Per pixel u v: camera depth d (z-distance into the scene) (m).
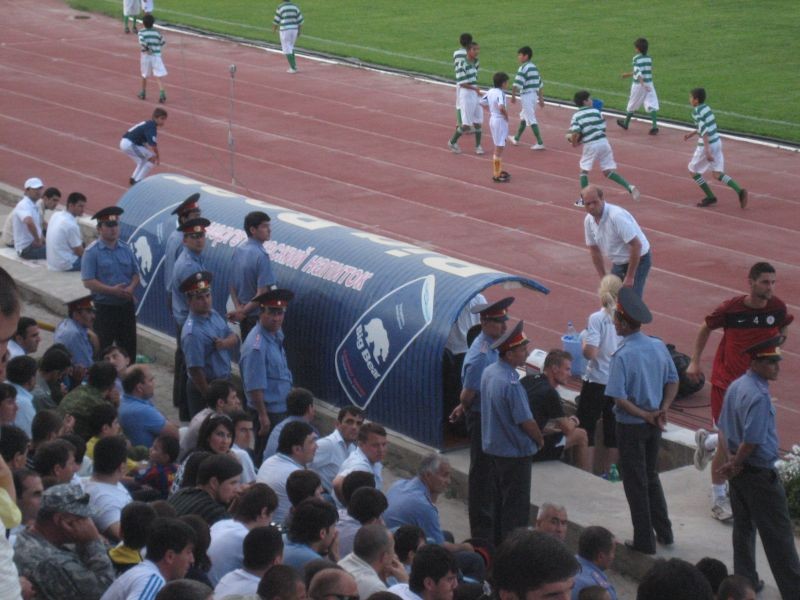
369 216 23.03
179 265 14.65
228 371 13.84
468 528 12.55
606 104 32.06
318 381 15.00
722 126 29.73
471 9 44.22
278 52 39.62
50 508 7.66
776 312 12.35
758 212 23.28
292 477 9.27
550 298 18.70
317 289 14.97
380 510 9.09
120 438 9.39
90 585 7.58
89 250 15.58
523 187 24.97
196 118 31.09
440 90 34.38
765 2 43.03
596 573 8.78
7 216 23.12
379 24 42.66
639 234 16.31
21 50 39.97
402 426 13.98
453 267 14.21
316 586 7.08
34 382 11.56
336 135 29.39
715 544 11.33
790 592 10.30
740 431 10.23
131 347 15.91
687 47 37.59
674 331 17.44
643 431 10.90
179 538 7.45
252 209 16.92
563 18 42.00
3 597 4.89
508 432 11.12
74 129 30.00
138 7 42.66
